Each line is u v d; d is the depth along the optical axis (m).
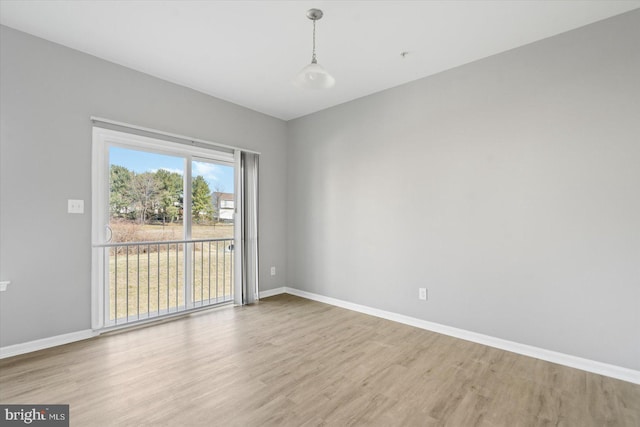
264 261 4.19
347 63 2.83
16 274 2.33
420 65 2.86
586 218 2.21
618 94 2.10
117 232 2.90
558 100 2.33
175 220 3.33
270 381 2.02
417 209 3.11
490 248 2.64
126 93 2.90
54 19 2.22
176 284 3.35
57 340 2.52
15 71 2.33
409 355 2.43
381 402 1.80
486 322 2.66
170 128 3.21
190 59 2.79
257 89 3.42
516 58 2.53
